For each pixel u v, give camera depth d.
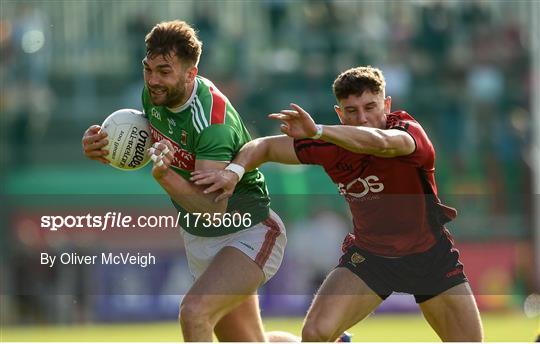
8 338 38.00
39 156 55.50
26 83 57.72
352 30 61.25
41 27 59.81
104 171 53.09
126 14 61.16
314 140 21.39
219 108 21.22
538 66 60.22
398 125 21.08
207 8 61.91
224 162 20.92
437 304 22.28
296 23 61.53
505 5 63.03
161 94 20.73
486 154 56.44
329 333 21.11
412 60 60.22
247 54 60.09
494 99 59.06
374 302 21.89
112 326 41.94
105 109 57.84
